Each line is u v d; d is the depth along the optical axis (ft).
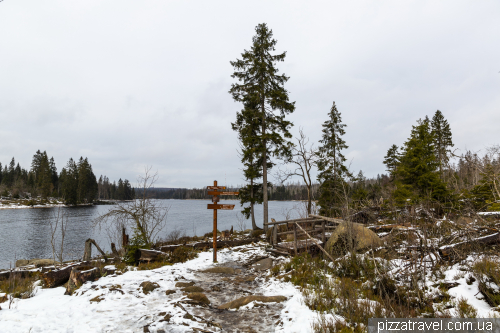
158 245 46.55
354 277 24.34
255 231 61.98
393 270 22.74
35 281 27.84
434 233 25.45
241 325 16.55
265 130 64.18
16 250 72.84
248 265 34.81
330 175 78.02
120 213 41.81
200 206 308.81
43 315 17.24
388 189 61.46
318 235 42.06
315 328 15.11
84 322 16.15
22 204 231.30
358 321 15.58
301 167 72.74
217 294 22.93
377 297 19.31
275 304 20.17
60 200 244.42
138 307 18.99
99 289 22.38
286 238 51.21
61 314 17.44
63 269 26.73
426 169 54.44
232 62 62.69
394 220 33.55
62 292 23.57
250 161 64.23
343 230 31.86
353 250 27.58
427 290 19.48
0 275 28.96
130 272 29.19
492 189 34.71
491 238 22.35
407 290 19.29
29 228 110.22
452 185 46.11
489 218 27.89
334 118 82.28
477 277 18.08
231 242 49.83
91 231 101.76
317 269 27.58
